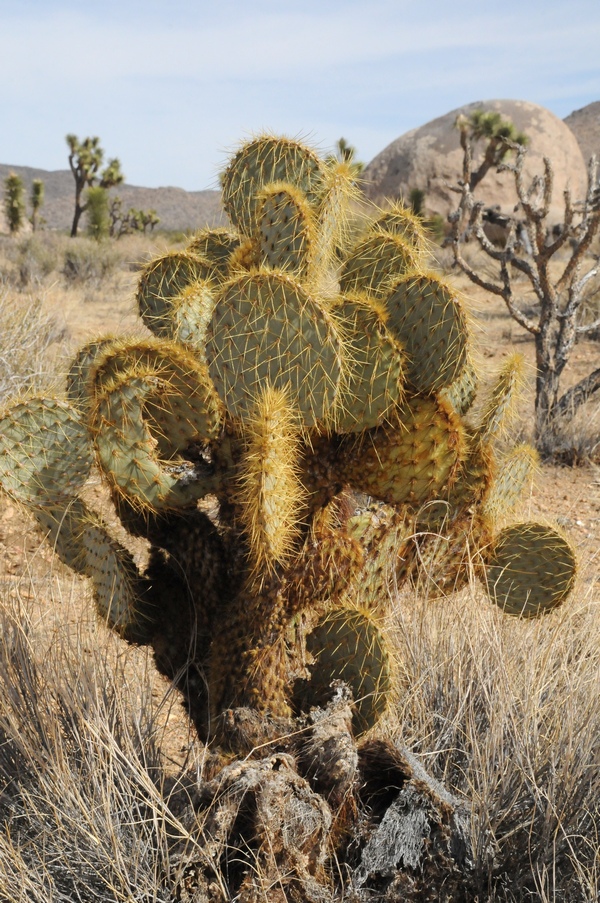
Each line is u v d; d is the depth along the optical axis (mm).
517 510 3480
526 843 2324
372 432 2256
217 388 2137
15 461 2449
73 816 2211
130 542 3262
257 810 2014
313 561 2271
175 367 2199
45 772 2393
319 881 2080
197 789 2168
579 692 2791
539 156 32844
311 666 2414
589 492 6418
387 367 2119
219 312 2090
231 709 2256
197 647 2521
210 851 1994
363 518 2648
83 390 2748
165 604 2502
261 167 2449
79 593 3273
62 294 14727
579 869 2174
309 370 2041
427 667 2975
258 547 2076
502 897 2244
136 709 2662
